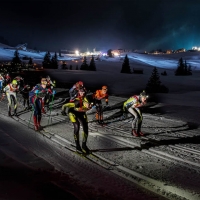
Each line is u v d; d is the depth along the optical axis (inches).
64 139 311.3
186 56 5078.7
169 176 212.7
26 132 345.7
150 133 348.8
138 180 201.5
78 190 172.9
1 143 267.6
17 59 2385.6
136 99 325.7
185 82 1740.9
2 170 181.3
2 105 570.9
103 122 405.7
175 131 362.6
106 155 260.7
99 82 1539.1
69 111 275.1
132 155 262.4
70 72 2042.3
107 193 176.2
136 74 2224.4
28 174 181.9
